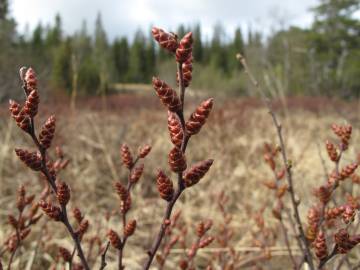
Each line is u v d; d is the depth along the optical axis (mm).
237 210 4766
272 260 3379
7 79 10383
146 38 56406
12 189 4734
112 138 7070
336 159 1613
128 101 15031
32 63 12398
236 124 8320
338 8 33969
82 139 6465
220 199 2990
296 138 7715
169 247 2045
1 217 4027
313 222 1612
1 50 12969
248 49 23953
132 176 1412
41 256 3062
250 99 16344
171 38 913
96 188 5215
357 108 12000
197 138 7000
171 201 1067
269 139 7344
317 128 8562
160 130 8219
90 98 13445
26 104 995
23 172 5281
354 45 34656
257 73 21406
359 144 6773
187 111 9609
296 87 18641
